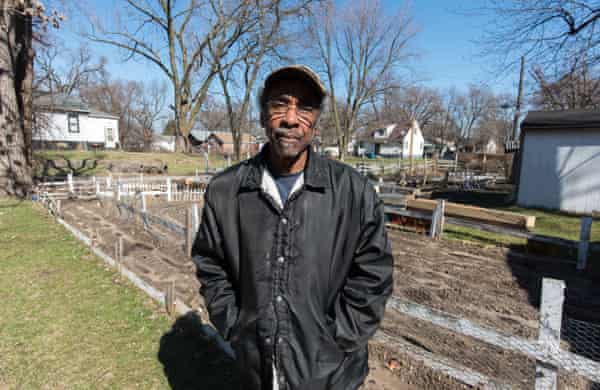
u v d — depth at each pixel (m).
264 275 1.43
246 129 57.59
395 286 5.16
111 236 7.55
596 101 21.06
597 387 2.86
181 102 30.66
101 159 24.86
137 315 3.92
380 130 66.56
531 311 4.38
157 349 3.29
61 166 21.88
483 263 6.35
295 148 1.38
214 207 1.57
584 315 4.35
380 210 1.50
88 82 49.72
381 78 34.62
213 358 3.16
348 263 1.49
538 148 12.95
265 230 1.44
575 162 12.17
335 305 1.53
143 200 9.26
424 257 6.68
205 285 1.67
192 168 26.19
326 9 27.45
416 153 64.25
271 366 1.42
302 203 1.42
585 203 12.02
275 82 1.37
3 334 3.52
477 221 8.59
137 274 5.33
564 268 6.11
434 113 62.97
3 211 9.98
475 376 2.54
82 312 3.99
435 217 8.23
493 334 2.24
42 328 3.65
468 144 66.00
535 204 13.15
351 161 39.47
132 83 60.50
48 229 7.97
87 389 2.78
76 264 5.61
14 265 5.50
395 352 3.29
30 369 3.01
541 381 2.08
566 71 10.51
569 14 9.84
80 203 12.42
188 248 6.07
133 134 61.66
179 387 2.80
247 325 1.46
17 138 12.57
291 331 1.40
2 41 11.88
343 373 1.50
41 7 10.34
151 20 27.58
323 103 1.41
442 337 3.67
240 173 1.56
